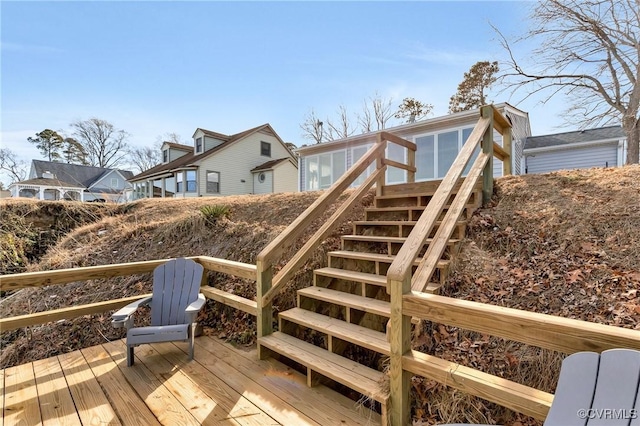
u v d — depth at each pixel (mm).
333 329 2400
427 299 1645
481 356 2023
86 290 4430
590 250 2553
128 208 8047
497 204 3482
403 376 1746
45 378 2443
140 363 2674
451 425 1364
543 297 2266
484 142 3537
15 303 4414
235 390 2223
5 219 6910
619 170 3607
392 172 10234
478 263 2756
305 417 1901
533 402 1317
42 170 24688
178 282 3150
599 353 1160
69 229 7434
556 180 3627
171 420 1907
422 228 2010
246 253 4332
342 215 3520
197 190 16562
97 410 2027
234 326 3387
